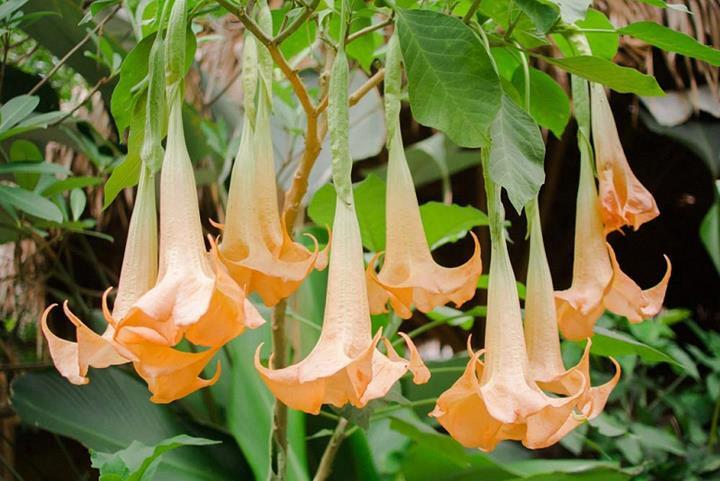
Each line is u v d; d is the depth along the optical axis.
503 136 1.63
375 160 3.87
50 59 2.81
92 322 2.77
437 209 2.07
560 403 1.55
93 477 3.37
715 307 4.66
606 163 1.76
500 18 1.75
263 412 2.32
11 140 2.59
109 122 2.92
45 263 3.17
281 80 2.49
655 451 3.16
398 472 2.49
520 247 4.20
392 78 1.64
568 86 3.18
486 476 2.38
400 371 1.53
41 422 2.23
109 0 1.79
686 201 4.31
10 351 2.98
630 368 3.23
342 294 1.56
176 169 1.57
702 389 3.52
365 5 1.86
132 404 2.35
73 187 2.23
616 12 3.01
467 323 2.29
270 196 1.66
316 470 2.34
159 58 1.59
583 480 2.26
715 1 3.06
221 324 1.51
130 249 1.58
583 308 1.71
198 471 2.25
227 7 1.65
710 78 3.32
